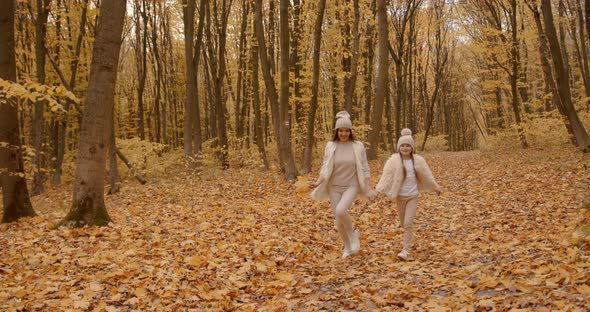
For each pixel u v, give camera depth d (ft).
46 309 14.01
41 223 28.63
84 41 60.44
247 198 38.11
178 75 104.27
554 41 51.06
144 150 63.72
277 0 76.64
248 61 74.69
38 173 57.98
